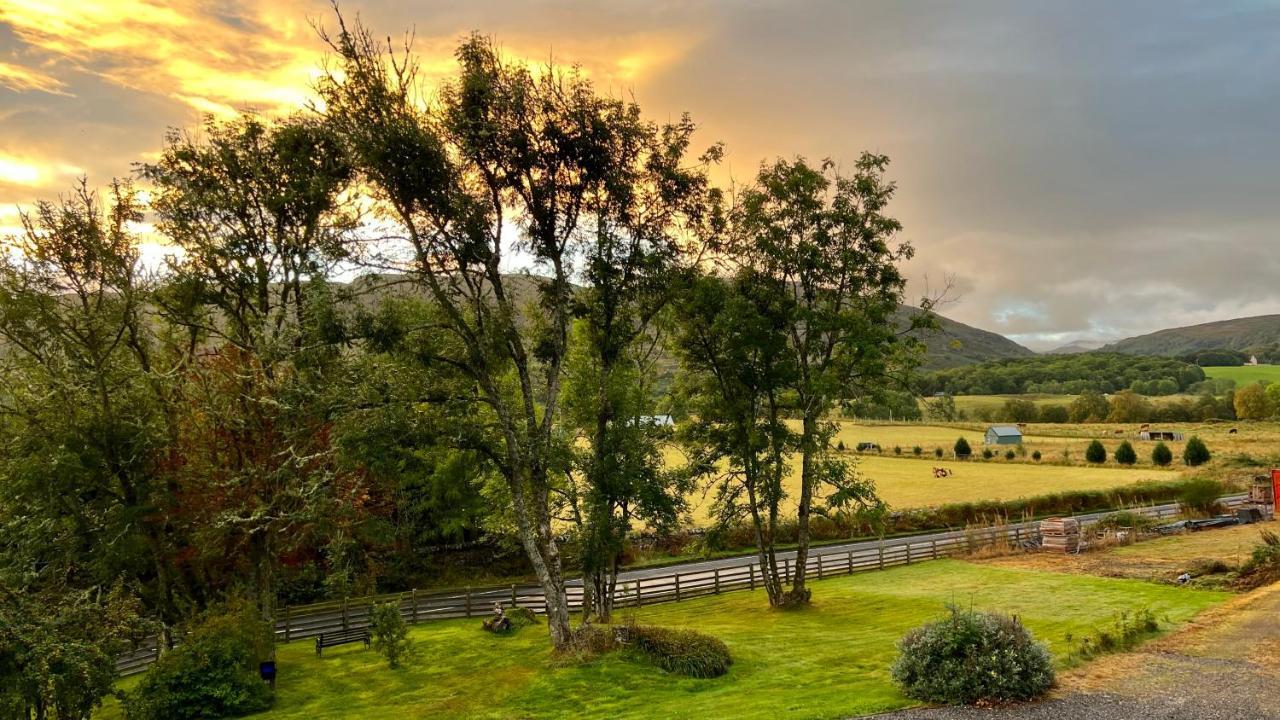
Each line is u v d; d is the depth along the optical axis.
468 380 22.12
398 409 19.72
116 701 20.59
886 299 27.47
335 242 19.84
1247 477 54.81
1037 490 60.78
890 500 58.16
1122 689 12.76
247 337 26.36
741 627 24.95
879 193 27.02
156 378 25.16
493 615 29.80
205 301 26.30
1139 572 28.19
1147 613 17.59
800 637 22.20
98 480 24.73
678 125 23.19
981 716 11.91
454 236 20.09
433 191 19.39
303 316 20.52
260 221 26.70
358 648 25.67
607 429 24.69
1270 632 15.80
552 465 21.78
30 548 22.38
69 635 14.87
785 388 29.05
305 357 19.83
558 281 21.66
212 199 25.23
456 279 20.81
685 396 29.12
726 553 42.50
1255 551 25.42
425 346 20.50
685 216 24.80
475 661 21.88
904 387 28.02
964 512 51.00
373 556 32.06
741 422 28.41
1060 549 35.69
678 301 26.20
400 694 18.72
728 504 29.38
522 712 15.38
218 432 26.38
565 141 20.77
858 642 20.61
